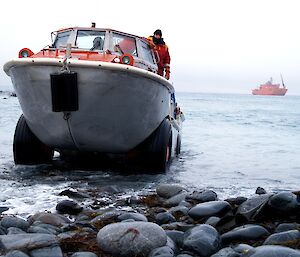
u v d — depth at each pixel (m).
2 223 3.39
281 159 9.07
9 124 15.69
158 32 8.53
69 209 4.11
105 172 6.61
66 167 6.87
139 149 6.73
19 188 5.21
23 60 5.42
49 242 2.90
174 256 2.81
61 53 6.20
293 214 3.71
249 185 6.05
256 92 188.88
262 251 2.67
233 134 15.35
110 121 5.82
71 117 5.67
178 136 9.23
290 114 33.59
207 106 53.44
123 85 5.52
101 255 2.89
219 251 2.91
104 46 6.68
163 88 6.34
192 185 5.88
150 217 3.94
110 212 3.88
